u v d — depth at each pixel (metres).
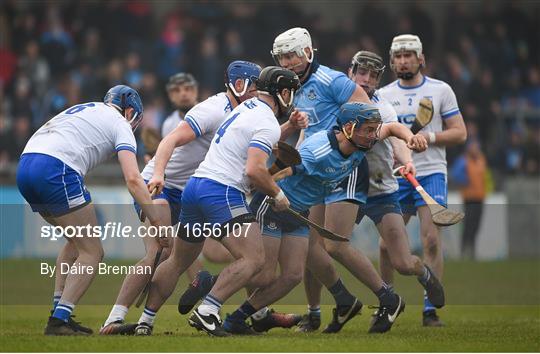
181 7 82.12
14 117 64.31
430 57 78.88
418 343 25.47
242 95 27.58
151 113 64.19
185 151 28.86
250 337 26.20
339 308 28.95
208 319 25.73
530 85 81.81
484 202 60.34
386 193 30.06
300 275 27.44
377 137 26.34
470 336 27.72
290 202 26.94
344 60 74.25
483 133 72.19
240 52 72.31
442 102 33.97
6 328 29.72
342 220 28.39
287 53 28.53
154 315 26.81
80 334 25.89
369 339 26.31
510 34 83.50
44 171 25.08
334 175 26.50
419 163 33.56
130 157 25.34
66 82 64.12
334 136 26.19
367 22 78.06
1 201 58.00
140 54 71.00
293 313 31.62
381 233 30.14
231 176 25.48
